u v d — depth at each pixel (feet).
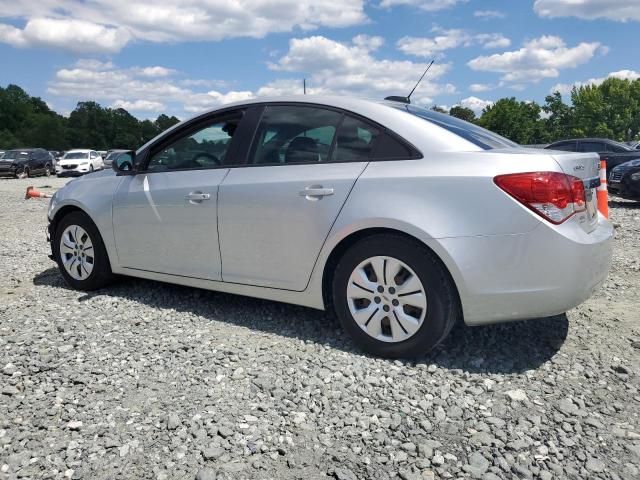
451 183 10.35
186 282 14.23
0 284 17.52
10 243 25.96
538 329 12.78
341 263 11.51
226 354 11.55
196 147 14.11
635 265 19.03
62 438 8.45
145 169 15.03
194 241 13.71
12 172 98.63
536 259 9.91
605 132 249.14
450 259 10.20
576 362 11.05
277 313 14.10
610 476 7.54
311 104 12.54
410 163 10.93
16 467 7.74
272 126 12.92
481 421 8.93
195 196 13.43
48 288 16.87
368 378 10.33
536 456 8.00
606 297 15.31
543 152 11.00
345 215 11.23
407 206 10.59
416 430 8.68
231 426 8.76
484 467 7.76
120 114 429.79
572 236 9.95
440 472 7.66
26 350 11.73
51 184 79.92
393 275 10.89
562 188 10.00
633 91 254.88
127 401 9.57
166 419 8.92
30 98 479.82
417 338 10.77
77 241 16.33
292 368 10.83
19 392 9.91
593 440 8.38
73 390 9.97
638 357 11.23
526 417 9.02
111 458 7.95
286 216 12.01
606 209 12.38
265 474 7.63
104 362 11.17
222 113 13.87
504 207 9.97
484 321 10.50
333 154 11.89
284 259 12.24
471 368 10.83
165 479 7.51
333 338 12.41
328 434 8.59
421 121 11.44
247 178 12.76
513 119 256.93
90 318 13.87
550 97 265.13
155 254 14.58
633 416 9.05
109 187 15.51
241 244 12.85
